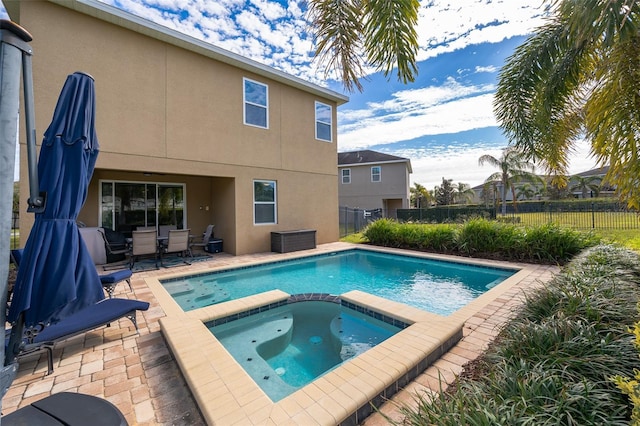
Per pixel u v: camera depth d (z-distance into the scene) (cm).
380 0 306
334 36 327
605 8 309
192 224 1127
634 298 325
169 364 332
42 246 187
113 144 746
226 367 301
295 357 402
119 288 621
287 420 227
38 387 291
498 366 254
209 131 914
